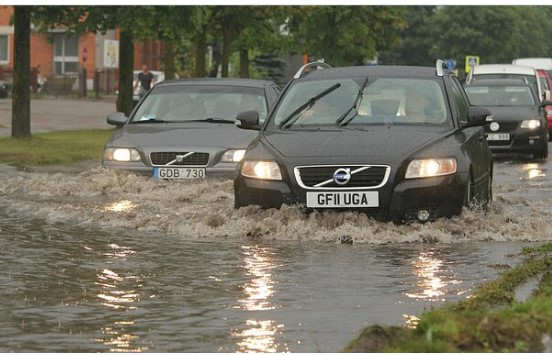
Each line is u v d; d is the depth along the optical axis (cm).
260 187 2430
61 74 15075
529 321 1313
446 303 1662
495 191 3488
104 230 2508
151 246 2266
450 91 2686
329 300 1700
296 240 2333
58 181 3400
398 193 2358
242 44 9450
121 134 3441
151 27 6062
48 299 1723
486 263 2044
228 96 3609
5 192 3266
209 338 1450
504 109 5503
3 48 15875
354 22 11550
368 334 1316
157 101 3625
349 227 2331
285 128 2608
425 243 2291
